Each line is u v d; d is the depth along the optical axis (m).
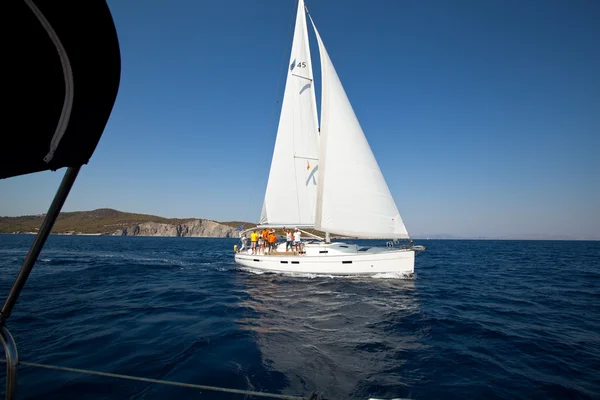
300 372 5.09
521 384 4.83
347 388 4.62
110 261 24.08
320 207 15.16
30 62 1.63
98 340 6.50
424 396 4.44
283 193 17.56
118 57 1.85
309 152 17.27
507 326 7.86
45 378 4.76
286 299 10.66
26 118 1.72
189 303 10.06
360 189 14.59
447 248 57.91
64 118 1.82
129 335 6.83
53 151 1.88
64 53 1.65
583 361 5.73
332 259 15.23
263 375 4.94
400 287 12.99
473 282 15.28
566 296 11.94
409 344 6.49
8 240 62.66
